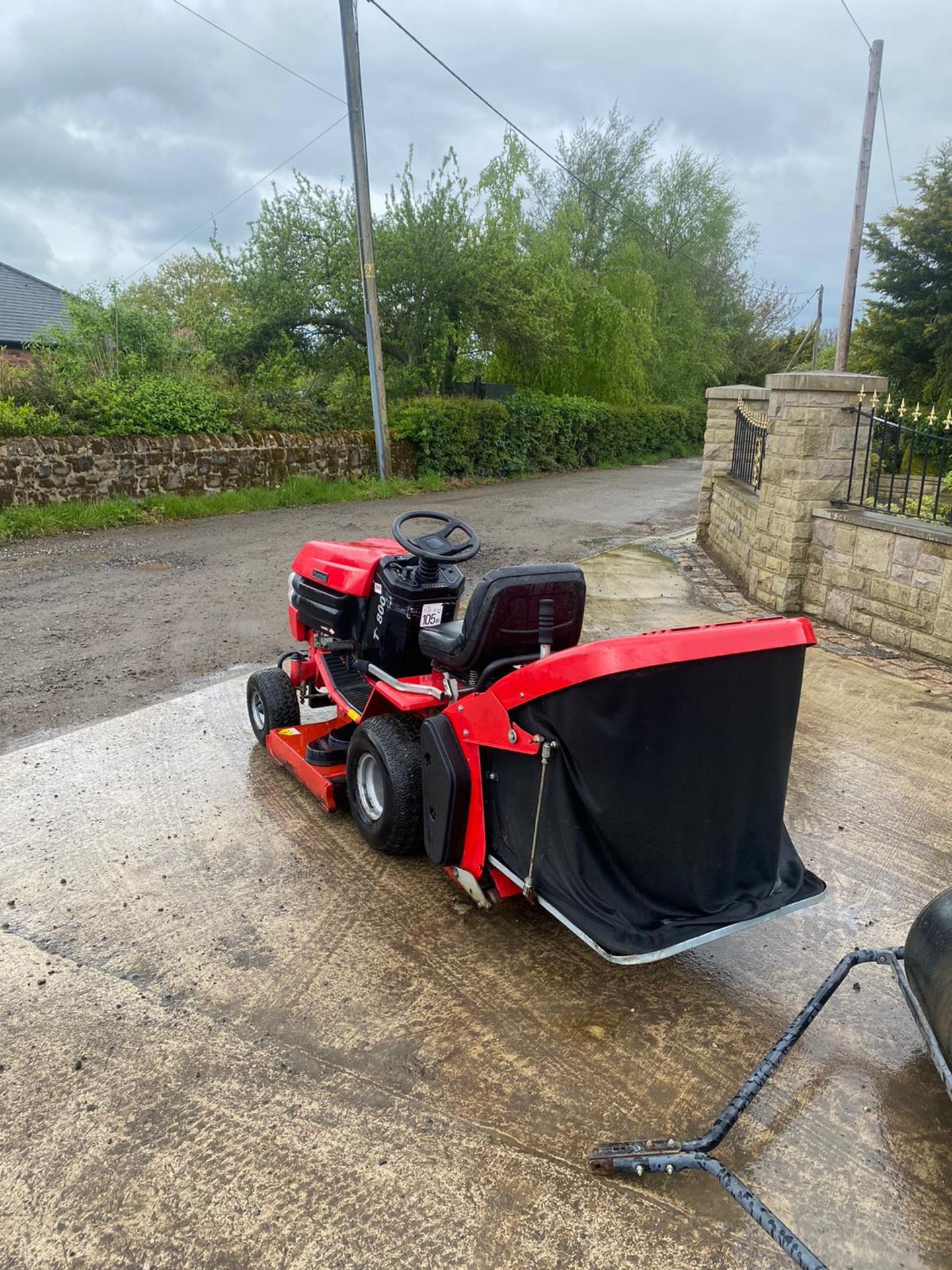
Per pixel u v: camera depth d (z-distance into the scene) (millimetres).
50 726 5047
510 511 14500
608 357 25109
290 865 3611
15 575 9031
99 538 11094
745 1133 2316
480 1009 2777
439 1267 1926
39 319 21969
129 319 15305
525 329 19828
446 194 18328
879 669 6223
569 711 2496
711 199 32219
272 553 10227
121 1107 2354
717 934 2572
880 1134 2324
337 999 2807
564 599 3207
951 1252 1986
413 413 17375
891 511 7117
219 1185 2123
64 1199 2082
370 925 3221
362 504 14539
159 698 5531
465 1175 2158
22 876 3480
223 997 2801
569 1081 2477
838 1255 1971
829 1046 2652
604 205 28172
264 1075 2479
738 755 2635
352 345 19500
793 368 39312
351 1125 2305
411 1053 2574
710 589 8930
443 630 3432
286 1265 1925
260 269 18453
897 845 3824
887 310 20594
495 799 3014
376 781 3688
